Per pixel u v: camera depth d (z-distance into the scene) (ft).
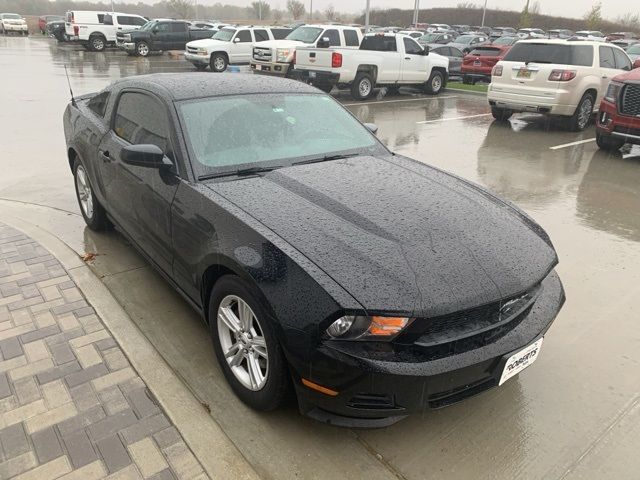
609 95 29.17
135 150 10.44
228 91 12.57
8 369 10.13
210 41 70.38
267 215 9.17
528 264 8.96
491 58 62.64
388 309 7.52
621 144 30.27
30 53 87.45
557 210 20.34
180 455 8.28
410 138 33.04
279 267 8.14
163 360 10.54
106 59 81.30
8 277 13.57
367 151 12.87
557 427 9.30
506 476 8.25
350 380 7.63
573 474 8.33
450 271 8.23
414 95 55.62
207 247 9.43
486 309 8.21
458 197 10.58
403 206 9.78
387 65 50.08
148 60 82.33
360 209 9.51
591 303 13.44
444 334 7.95
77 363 10.34
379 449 8.70
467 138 33.42
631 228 18.60
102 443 8.45
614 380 10.56
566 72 34.19
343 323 7.56
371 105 47.09
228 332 9.71
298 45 52.60
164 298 12.98
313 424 9.14
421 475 8.22
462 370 7.88
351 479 8.11
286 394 8.64
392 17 299.79
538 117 42.88
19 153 25.86
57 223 17.46
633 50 75.41
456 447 8.79
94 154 14.57
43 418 8.93
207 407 9.46
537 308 9.32
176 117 11.27
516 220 10.34
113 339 11.12
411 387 7.66
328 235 8.67
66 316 11.91
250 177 10.71
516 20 270.67
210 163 10.78
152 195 11.43
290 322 7.86
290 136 12.14
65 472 7.91
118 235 16.63
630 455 8.73
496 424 9.32
